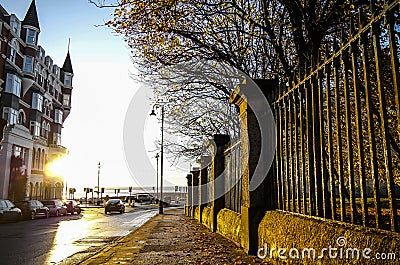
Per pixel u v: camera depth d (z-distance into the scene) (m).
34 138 45.09
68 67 61.38
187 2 9.45
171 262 6.69
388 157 3.20
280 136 6.02
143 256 7.47
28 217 26.22
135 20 9.29
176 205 57.19
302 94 5.21
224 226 10.20
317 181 4.71
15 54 41.12
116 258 7.38
